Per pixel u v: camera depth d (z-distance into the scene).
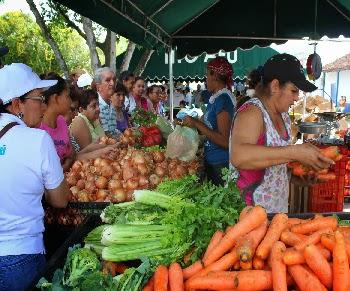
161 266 1.88
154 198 2.38
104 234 2.12
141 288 1.82
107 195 3.41
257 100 2.67
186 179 2.62
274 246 1.80
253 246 1.81
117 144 4.28
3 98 2.41
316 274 1.70
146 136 4.88
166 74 12.66
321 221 1.98
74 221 3.05
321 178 3.10
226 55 12.52
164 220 2.16
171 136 4.36
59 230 3.07
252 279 1.74
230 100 4.51
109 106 5.71
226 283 1.76
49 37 10.50
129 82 7.52
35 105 2.53
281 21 9.47
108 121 5.58
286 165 2.90
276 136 2.68
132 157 3.78
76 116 4.84
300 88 2.58
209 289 1.78
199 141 4.93
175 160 4.09
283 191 2.82
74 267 1.93
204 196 2.27
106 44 11.37
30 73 2.52
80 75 7.10
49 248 3.07
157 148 4.50
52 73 3.62
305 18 9.31
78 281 1.79
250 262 1.80
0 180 2.27
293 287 1.79
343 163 5.50
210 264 1.87
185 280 1.86
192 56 10.05
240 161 2.54
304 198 5.62
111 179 3.54
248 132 2.59
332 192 5.58
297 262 1.73
